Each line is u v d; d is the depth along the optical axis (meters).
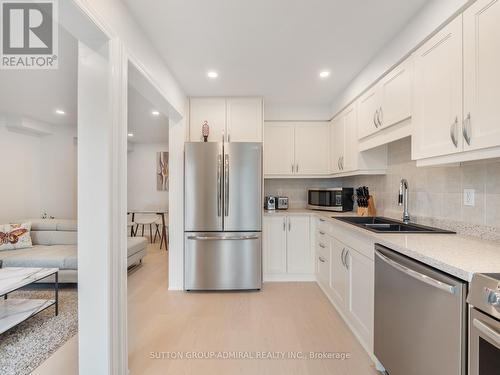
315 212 3.42
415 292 1.30
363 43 2.11
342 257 2.39
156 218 5.89
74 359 1.87
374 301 1.75
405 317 1.38
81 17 1.22
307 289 3.15
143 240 4.18
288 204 3.94
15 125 4.31
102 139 1.40
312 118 3.68
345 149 3.07
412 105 1.78
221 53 2.25
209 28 1.89
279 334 2.18
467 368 1.01
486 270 0.99
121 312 1.52
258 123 3.31
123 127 1.54
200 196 3.04
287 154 3.69
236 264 3.07
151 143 6.34
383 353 1.62
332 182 3.97
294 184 3.99
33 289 3.17
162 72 2.33
